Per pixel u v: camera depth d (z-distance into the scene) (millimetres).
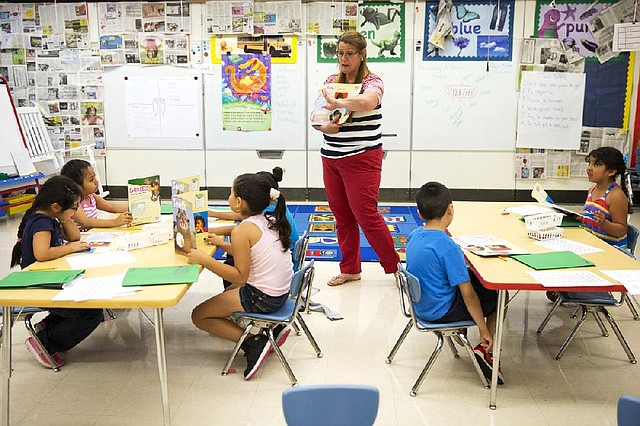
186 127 7344
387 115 7113
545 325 3764
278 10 6965
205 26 7086
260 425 2701
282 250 3104
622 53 6852
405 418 2758
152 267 2773
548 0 6770
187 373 3189
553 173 7141
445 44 6926
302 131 7242
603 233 3732
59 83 7375
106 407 2855
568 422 2729
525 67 6902
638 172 6707
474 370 3221
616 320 3895
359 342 3553
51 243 3057
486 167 7180
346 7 6891
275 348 3057
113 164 7512
